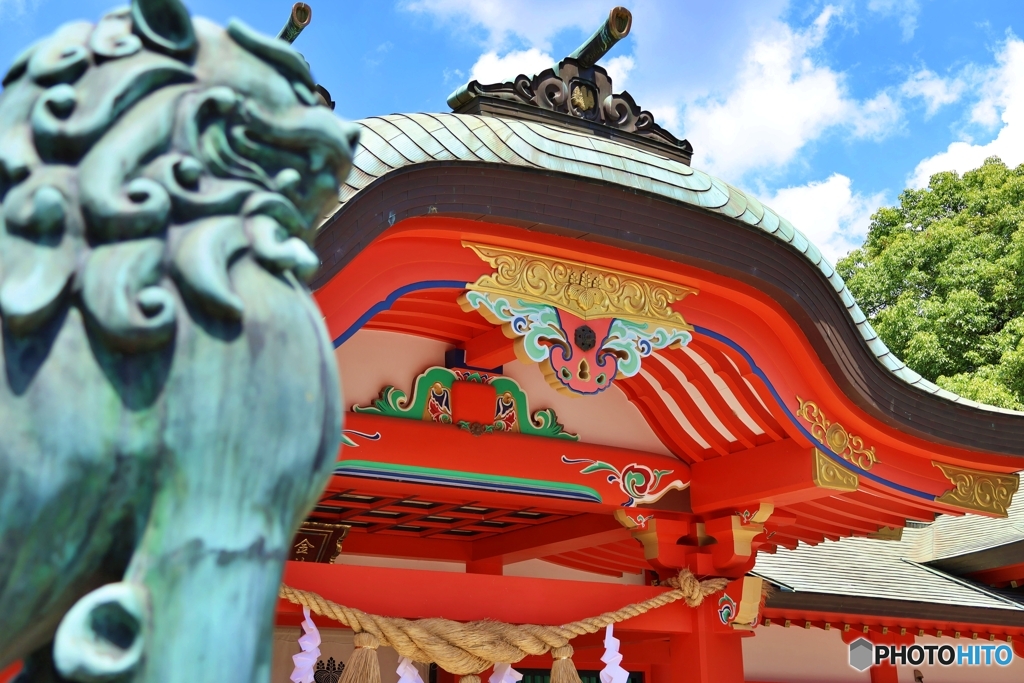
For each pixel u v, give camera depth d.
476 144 4.23
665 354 5.87
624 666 8.25
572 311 4.71
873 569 10.00
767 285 5.12
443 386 5.62
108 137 1.25
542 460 5.84
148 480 1.15
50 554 1.15
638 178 4.68
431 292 4.80
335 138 1.39
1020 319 20.44
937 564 10.53
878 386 5.55
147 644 1.10
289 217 1.32
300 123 1.36
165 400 1.16
